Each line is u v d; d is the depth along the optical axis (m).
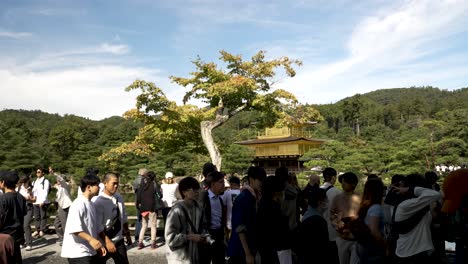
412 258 4.98
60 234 10.50
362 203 5.15
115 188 5.84
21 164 45.50
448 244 8.20
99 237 5.23
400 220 5.10
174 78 18.97
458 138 29.69
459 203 3.53
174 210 4.79
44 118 134.25
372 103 148.12
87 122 90.75
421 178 5.82
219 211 6.38
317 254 5.06
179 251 4.72
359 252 5.07
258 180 5.31
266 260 4.70
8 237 4.76
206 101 19.33
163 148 20.05
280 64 17.78
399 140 47.34
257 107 18.16
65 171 55.16
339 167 32.00
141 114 17.64
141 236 9.59
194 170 41.72
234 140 73.19
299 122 18.16
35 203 11.39
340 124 127.69
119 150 19.53
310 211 5.25
